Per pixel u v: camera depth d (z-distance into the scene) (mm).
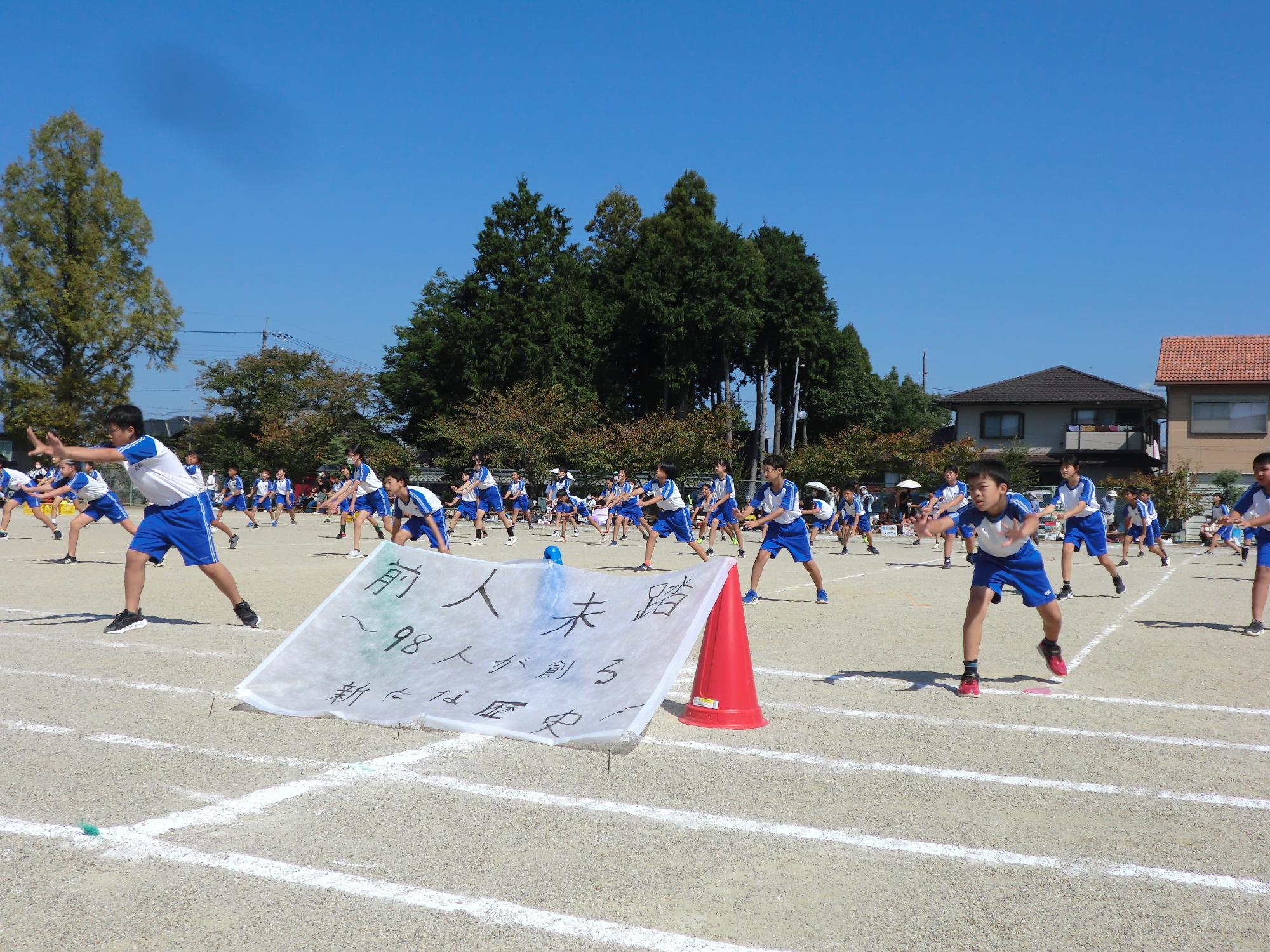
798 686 6668
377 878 3373
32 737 5082
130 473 8320
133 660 7184
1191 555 25047
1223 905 3236
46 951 2838
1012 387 47938
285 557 17062
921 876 3451
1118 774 4703
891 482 40438
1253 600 9469
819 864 3549
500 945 2902
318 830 3816
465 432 42625
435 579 6668
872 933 3010
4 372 44812
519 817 3994
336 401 50688
